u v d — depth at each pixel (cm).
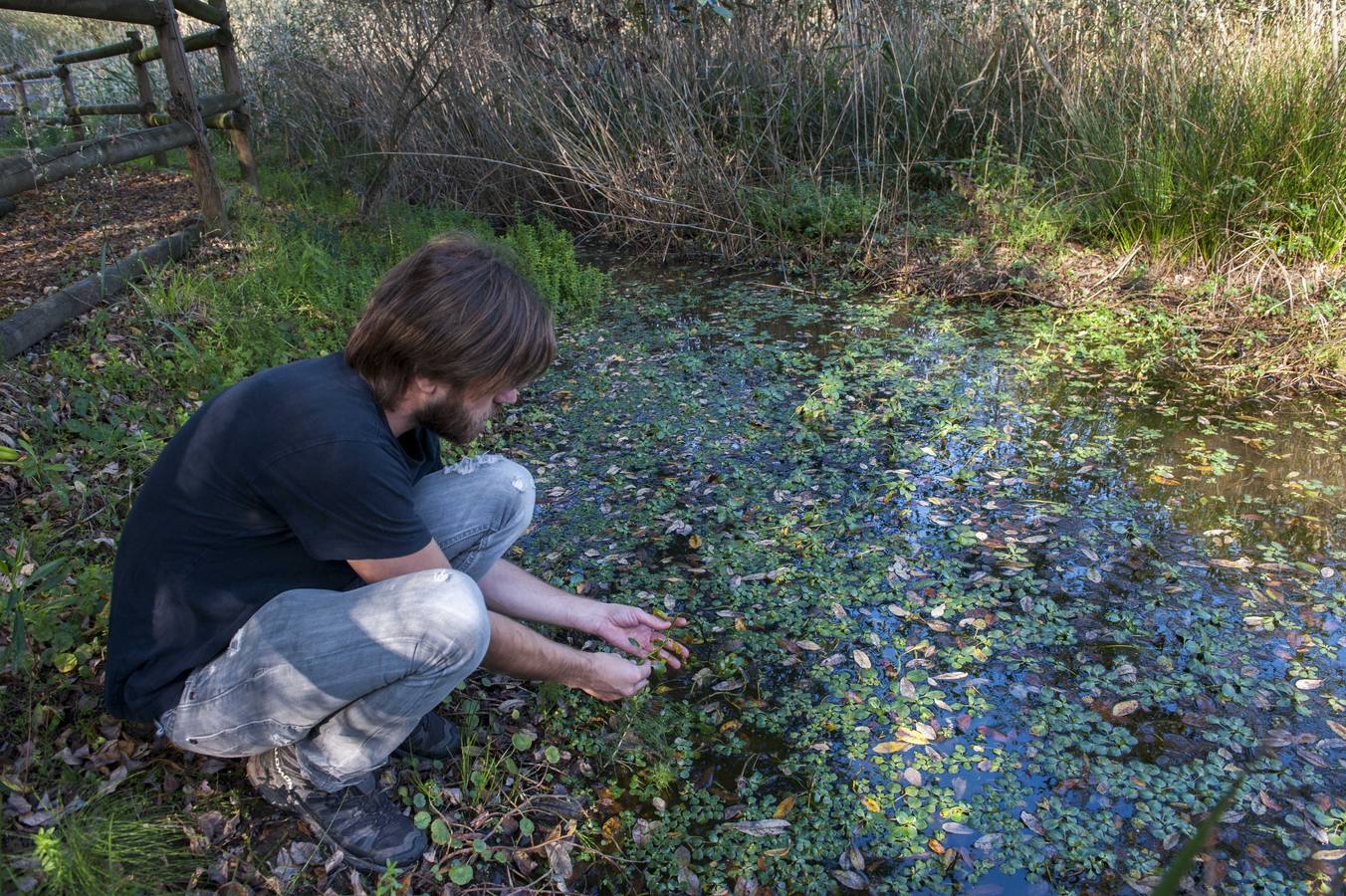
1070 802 235
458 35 747
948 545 338
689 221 723
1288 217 567
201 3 687
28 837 196
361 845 207
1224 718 259
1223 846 221
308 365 187
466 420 196
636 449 409
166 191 724
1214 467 388
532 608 245
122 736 228
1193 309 543
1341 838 222
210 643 190
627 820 230
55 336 423
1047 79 705
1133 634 292
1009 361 497
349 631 185
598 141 739
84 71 973
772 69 725
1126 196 620
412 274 181
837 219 692
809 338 536
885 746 252
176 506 185
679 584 317
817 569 324
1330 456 398
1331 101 550
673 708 265
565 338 535
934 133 763
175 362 416
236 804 217
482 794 231
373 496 181
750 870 218
